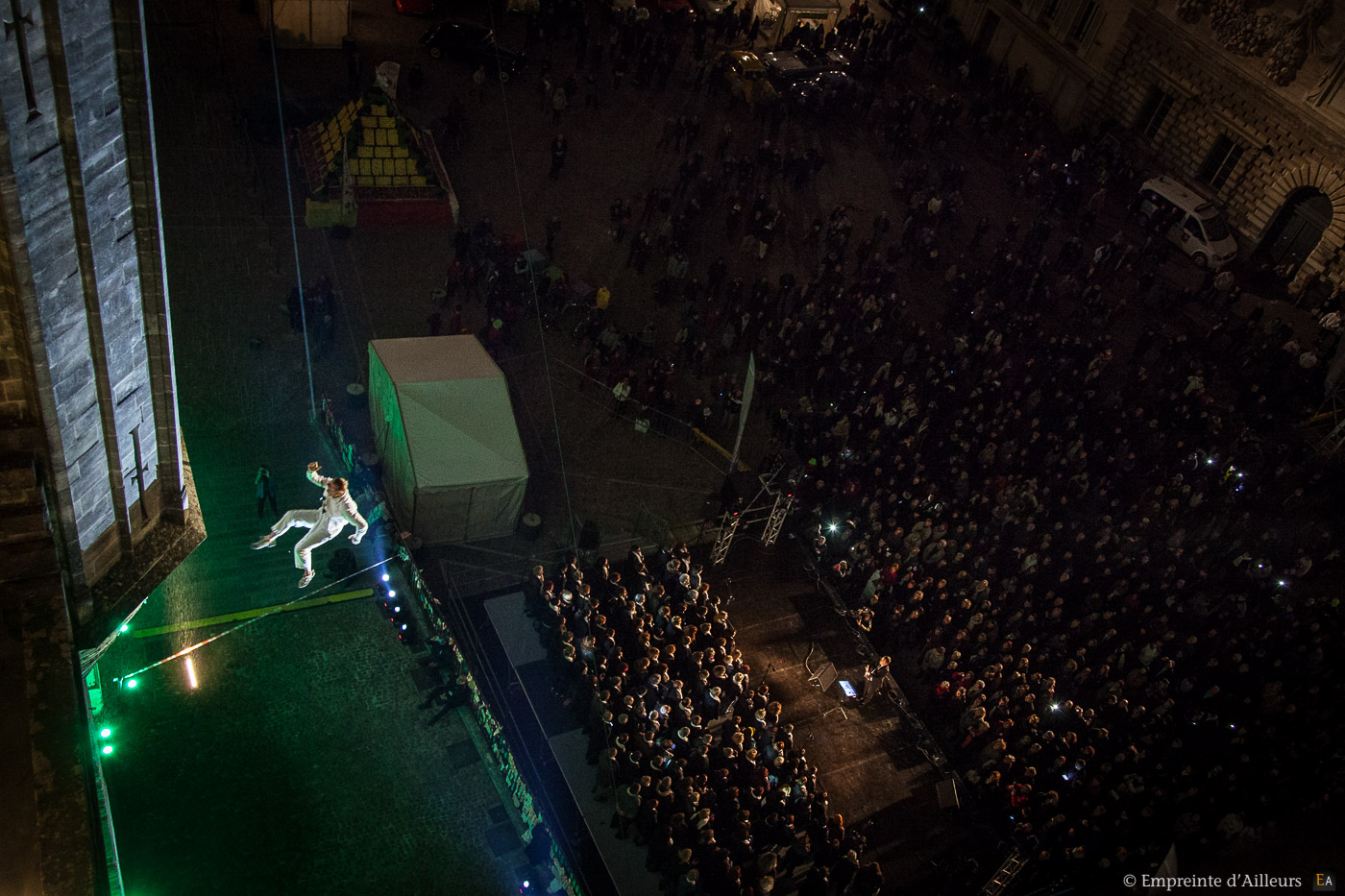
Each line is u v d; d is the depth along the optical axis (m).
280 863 16.58
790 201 42.28
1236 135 44.03
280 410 28.70
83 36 9.85
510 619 25.56
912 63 53.78
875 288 36.66
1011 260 38.94
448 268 34.22
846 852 21.06
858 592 28.47
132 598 13.89
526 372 32.47
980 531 29.72
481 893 17.33
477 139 41.59
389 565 22.62
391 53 45.06
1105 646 26.70
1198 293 40.91
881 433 31.33
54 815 9.83
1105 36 48.25
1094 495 31.31
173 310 30.89
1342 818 25.38
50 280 10.53
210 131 38.06
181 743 17.53
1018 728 25.22
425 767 18.52
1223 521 31.81
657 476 30.42
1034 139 49.47
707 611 24.86
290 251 34.22
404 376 26.00
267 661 19.39
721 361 34.53
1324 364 37.28
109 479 12.98
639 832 21.44
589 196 40.41
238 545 22.97
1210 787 24.84
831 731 25.48
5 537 11.48
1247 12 41.84
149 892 15.66
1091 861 23.61
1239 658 26.98
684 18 50.16
